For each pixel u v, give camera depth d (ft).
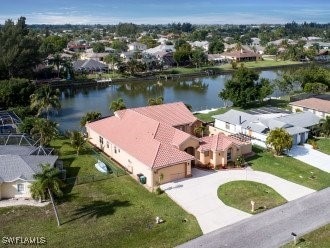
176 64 652.89
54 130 244.01
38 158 191.72
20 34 486.79
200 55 640.17
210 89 481.46
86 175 199.31
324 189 181.27
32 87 368.68
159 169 185.47
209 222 152.87
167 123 243.19
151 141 202.18
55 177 154.92
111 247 136.77
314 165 212.02
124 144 212.02
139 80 542.57
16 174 175.73
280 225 149.59
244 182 188.96
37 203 169.58
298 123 261.24
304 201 169.17
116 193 179.63
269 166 209.36
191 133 256.11
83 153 232.53
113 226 150.30
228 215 157.99
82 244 138.51
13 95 353.92
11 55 452.76
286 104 358.43
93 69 564.71
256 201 169.58
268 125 256.73
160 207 165.37
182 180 191.83
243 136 252.62
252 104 361.51
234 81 350.23
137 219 155.53
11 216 158.71
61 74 524.52
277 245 136.26
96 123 249.14
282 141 221.66
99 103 402.52
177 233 145.07
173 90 476.95
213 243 138.00
